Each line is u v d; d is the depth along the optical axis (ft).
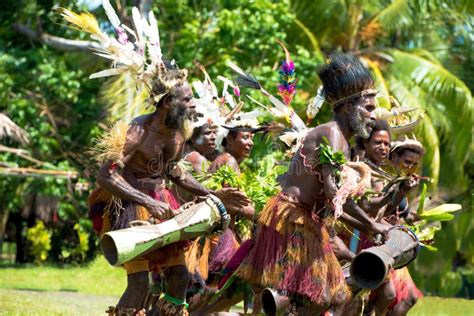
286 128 28.17
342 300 24.14
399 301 30.07
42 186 75.20
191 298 28.76
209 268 29.48
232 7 69.31
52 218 106.32
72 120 77.71
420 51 85.05
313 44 78.89
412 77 78.95
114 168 24.12
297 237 23.59
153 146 25.00
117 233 22.74
